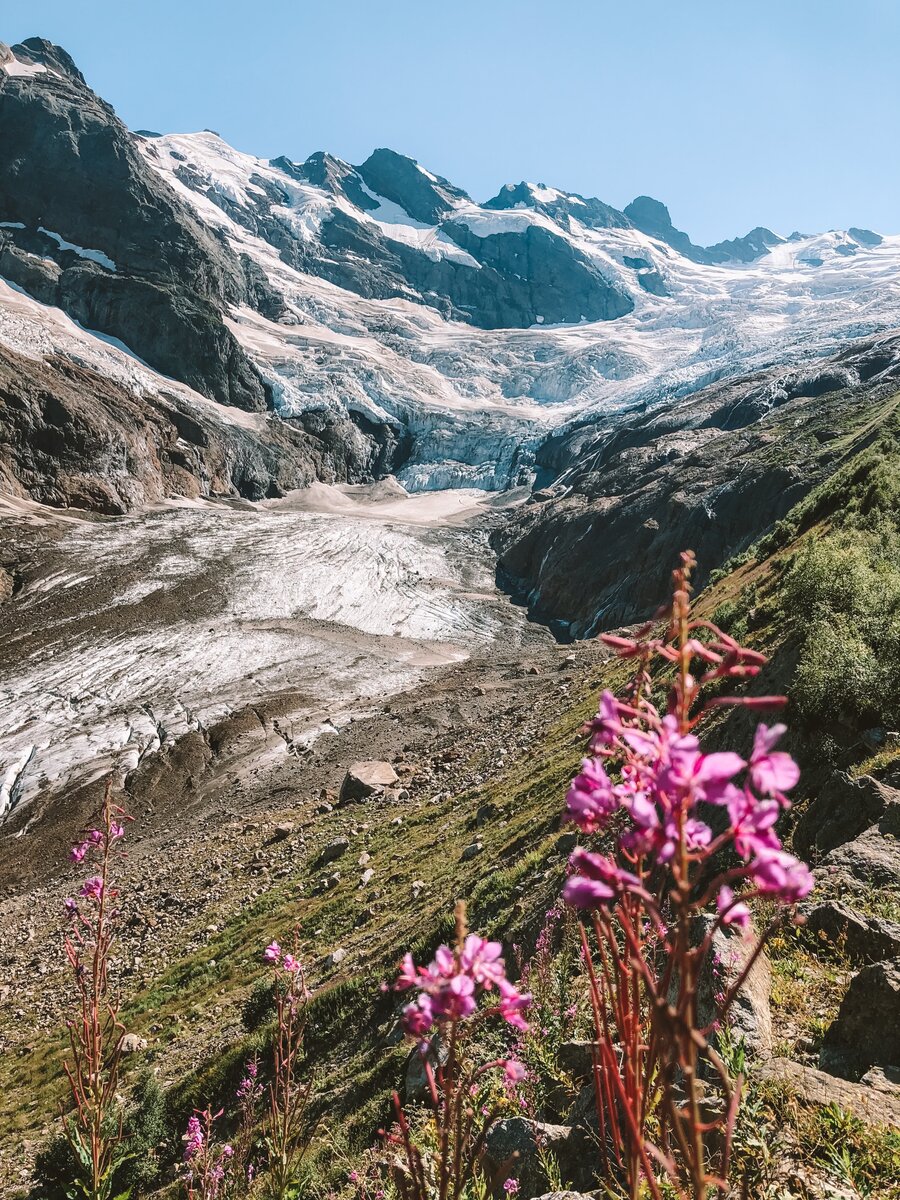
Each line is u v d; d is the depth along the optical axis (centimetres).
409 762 3950
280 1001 479
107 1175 400
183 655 8331
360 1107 966
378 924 1809
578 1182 404
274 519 13650
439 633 10450
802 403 12281
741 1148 343
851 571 1511
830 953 586
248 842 3328
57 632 8719
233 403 19575
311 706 7012
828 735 1042
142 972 2328
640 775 110
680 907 102
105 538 11325
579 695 3481
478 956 144
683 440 13550
